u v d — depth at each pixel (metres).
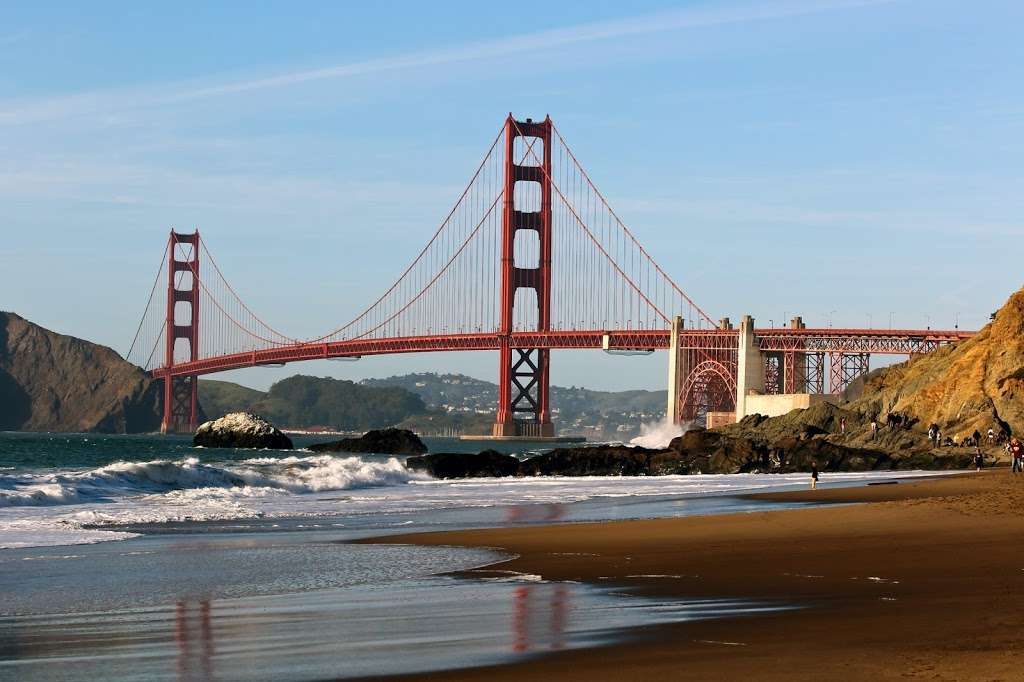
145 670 16.25
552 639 17.42
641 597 21.41
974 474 77.19
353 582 24.91
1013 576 22.30
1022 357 100.81
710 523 36.09
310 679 15.27
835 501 50.47
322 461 82.00
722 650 16.02
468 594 22.58
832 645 16.12
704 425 177.12
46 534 35.88
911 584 21.77
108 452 120.00
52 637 18.84
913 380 112.19
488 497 57.09
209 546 32.84
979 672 14.20
